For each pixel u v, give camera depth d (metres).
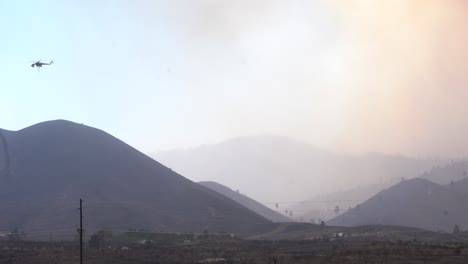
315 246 115.19
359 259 80.00
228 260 87.75
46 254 98.62
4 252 101.25
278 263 78.88
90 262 88.69
